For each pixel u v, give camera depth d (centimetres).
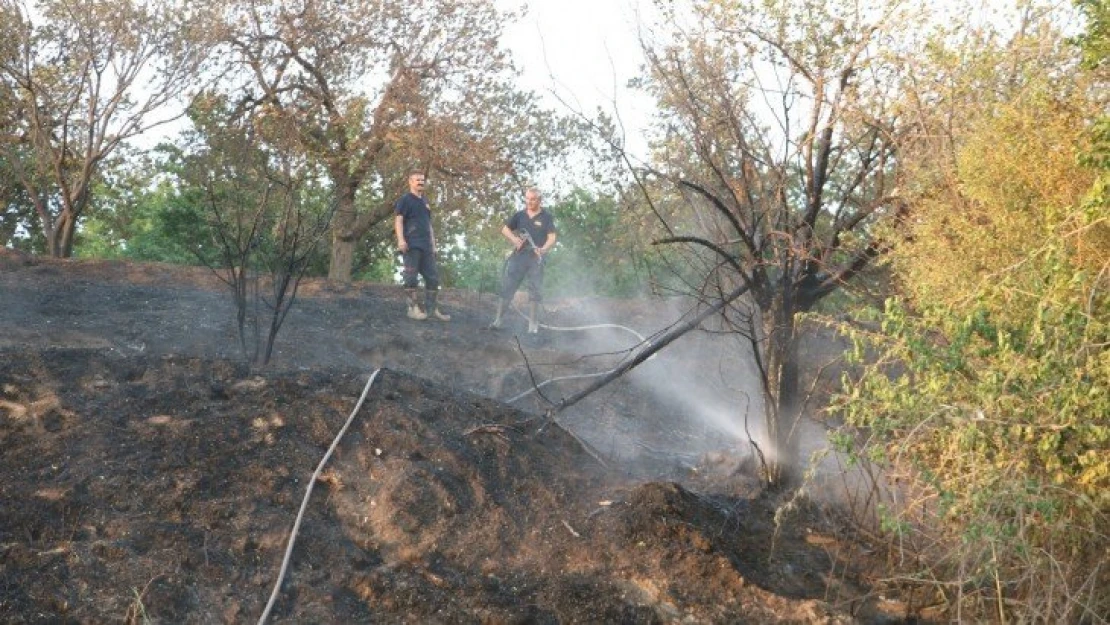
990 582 568
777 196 689
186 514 565
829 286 712
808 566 629
